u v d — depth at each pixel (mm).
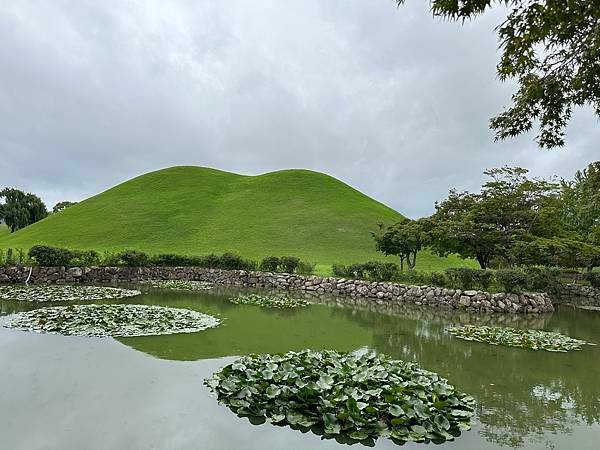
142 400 5133
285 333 9391
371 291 16859
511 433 4676
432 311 13797
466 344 8977
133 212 37156
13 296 13312
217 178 47844
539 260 17734
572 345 9008
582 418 5145
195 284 19047
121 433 4277
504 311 13789
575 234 19406
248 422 4598
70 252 18891
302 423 4516
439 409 4902
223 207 39500
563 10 3531
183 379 5910
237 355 7293
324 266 25531
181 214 37000
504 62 4359
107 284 18125
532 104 4766
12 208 50938
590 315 14156
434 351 8344
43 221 39406
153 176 46625
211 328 9398
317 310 13211
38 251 17922
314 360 6176
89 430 4328
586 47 4070
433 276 15961
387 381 5406
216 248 30188
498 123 5230
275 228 34469
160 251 28812
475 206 18156
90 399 5125
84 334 8266
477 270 15203
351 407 4586
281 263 20797
